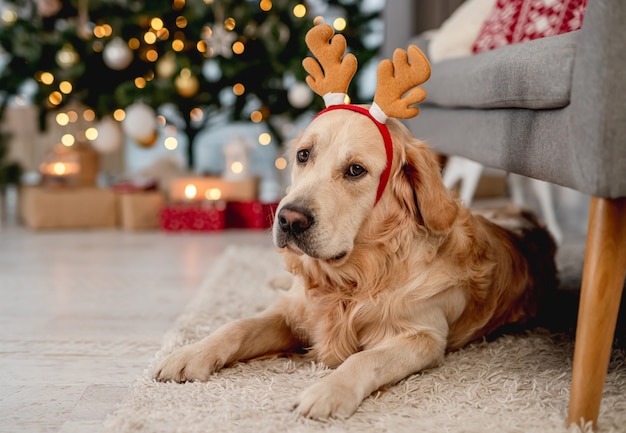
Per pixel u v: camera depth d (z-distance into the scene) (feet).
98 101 12.63
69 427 4.25
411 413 4.31
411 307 5.05
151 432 4.04
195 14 11.91
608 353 4.03
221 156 19.19
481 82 5.95
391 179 5.07
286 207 4.75
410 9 13.20
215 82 12.59
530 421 4.16
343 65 5.24
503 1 8.00
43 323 6.67
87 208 12.58
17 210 14.08
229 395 4.55
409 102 4.96
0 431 4.19
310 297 5.35
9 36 12.41
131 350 5.84
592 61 3.80
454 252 5.35
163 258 9.93
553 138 4.54
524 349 5.53
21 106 13.29
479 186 14.28
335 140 4.95
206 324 6.26
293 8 12.46
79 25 12.42
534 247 6.79
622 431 4.01
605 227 3.92
